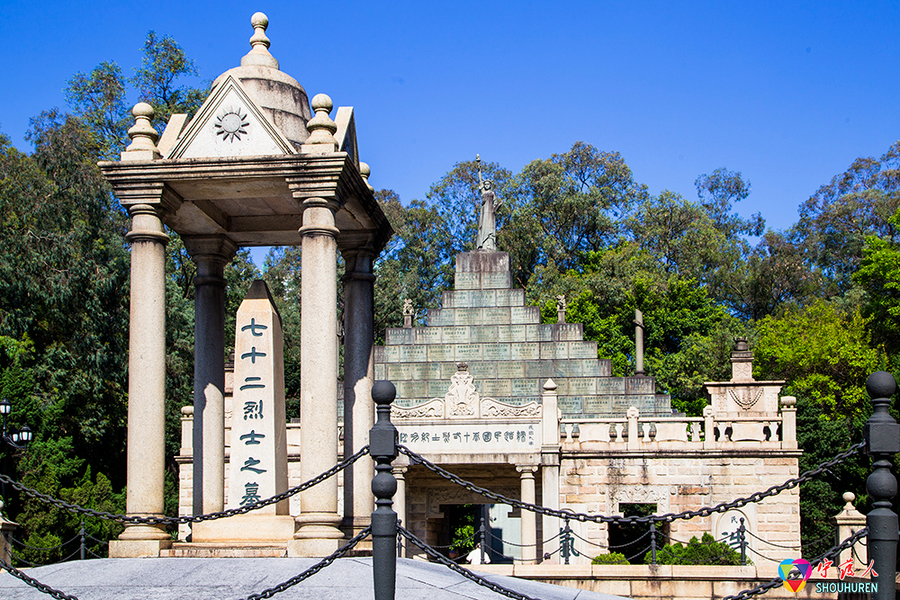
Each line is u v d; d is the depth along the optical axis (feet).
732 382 99.81
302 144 45.60
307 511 41.29
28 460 98.22
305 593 34.83
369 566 38.14
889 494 27.91
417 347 134.92
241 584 35.96
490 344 133.69
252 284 48.03
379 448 30.86
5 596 35.88
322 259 42.50
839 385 149.59
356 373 50.26
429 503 106.52
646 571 70.90
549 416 99.09
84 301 125.08
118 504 103.71
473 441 99.50
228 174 43.47
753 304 231.09
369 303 51.44
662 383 173.58
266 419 46.44
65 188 130.93
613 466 99.40
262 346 47.11
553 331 132.98
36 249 122.93
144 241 43.83
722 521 96.63
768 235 244.22
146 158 44.27
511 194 227.40
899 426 28.09
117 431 134.62
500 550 163.32
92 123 154.40
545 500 97.71
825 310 171.73
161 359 43.50
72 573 38.24
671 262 227.20
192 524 45.57
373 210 50.14
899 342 158.30
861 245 227.61
